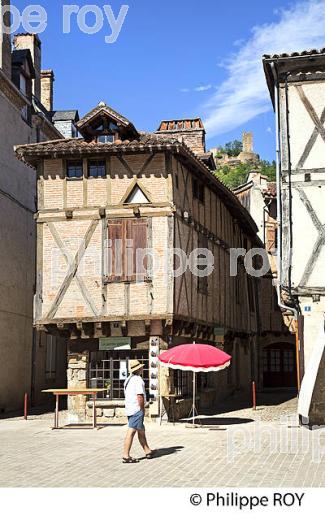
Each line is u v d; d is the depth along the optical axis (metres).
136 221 16.16
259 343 29.08
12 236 20.23
